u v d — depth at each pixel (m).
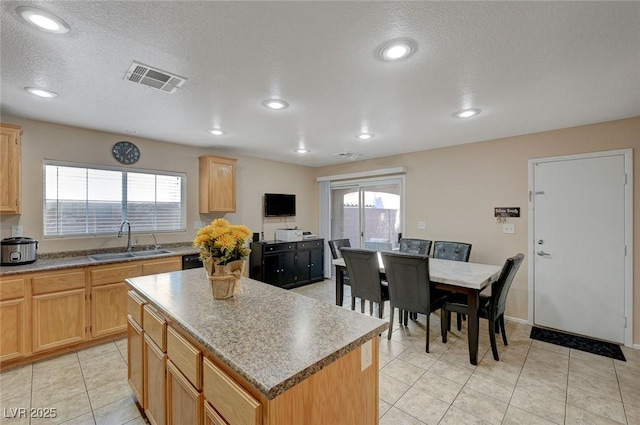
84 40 1.62
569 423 1.87
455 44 1.67
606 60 1.84
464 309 2.77
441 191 4.24
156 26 1.50
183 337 1.40
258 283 2.16
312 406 1.04
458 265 3.30
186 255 3.58
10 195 2.69
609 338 3.02
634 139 2.89
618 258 2.97
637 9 1.37
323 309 1.59
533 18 1.44
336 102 2.53
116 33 1.56
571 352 2.80
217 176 4.25
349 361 1.19
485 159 3.83
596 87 2.22
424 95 2.38
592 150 3.10
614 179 2.99
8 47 1.68
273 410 0.92
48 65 1.90
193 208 4.27
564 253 3.27
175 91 2.31
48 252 3.11
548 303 3.37
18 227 2.95
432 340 3.08
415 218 4.54
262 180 5.24
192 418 1.28
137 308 1.93
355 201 5.52
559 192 3.30
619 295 2.97
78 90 2.28
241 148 4.36
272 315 1.49
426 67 1.93
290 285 5.07
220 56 1.79
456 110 2.71
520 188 3.56
